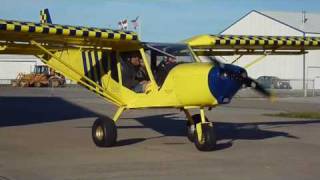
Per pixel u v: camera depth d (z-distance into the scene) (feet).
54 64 46.03
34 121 58.39
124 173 28.04
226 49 46.11
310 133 47.67
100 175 27.45
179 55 38.22
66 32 35.63
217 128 52.13
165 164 30.91
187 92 35.12
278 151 36.32
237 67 34.24
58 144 39.37
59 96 117.50
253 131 49.32
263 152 35.81
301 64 195.21
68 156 33.71
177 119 61.62
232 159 32.81
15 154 34.45
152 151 36.06
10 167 29.58
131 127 52.49
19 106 82.64
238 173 28.19
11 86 194.29
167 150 36.58
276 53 48.98
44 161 31.71
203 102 34.91
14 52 44.09
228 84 33.86
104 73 42.19
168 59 37.88
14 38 37.60
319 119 63.31
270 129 51.21
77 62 44.62
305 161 32.19
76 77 44.91
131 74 39.70
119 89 40.47
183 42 41.96
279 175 27.66
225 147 38.17
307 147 38.42
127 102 39.60
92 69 43.37
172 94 36.42
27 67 234.79
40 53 45.24
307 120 61.82
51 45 40.91
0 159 32.37
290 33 200.13
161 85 37.24
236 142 41.04
